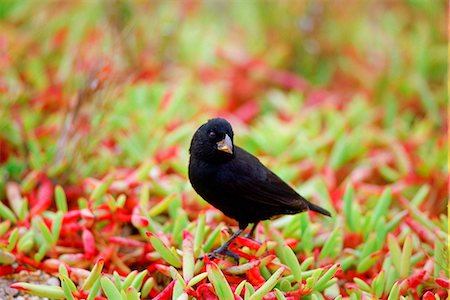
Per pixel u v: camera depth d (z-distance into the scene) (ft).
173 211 26.45
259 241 24.23
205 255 22.02
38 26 39.47
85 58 36.14
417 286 22.91
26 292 22.61
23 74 36.14
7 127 30.86
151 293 23.39
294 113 35.63
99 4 41.04
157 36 38.63
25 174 29.04
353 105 36.32
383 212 26.11
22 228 25.40
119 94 31.81
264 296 21.42
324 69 40.40
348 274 24.47
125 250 25.94
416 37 40.78
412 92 38.09
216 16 46.70
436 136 35.47
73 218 25.09
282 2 42.06
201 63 39.50
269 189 23.39
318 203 28.19
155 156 30.04
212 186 23.12
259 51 40.96
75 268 23.24
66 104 33.40
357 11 42.88
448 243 23.73
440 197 30.37
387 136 34.04
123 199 25.90
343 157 32.14
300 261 25.03
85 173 29.07
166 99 34.50
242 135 32.81
